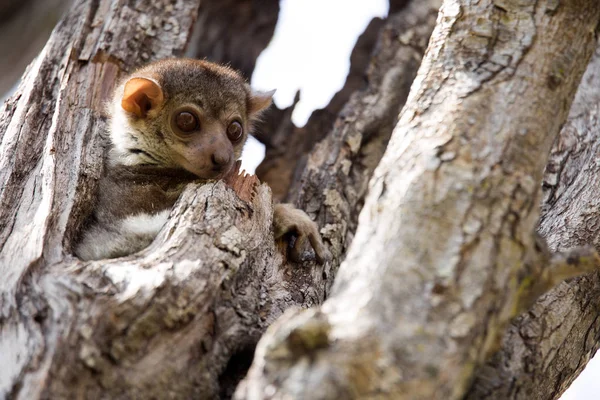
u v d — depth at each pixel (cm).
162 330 621
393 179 602
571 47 649
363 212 614
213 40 1631
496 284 539
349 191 1177
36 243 766
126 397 584
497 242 552
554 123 625
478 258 541
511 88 623
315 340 498
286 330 509
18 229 817
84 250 855
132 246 862
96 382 579
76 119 1040
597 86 1111
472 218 556
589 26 664
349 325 511
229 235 745
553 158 1016
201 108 1073
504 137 595
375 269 545
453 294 525
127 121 1052
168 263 684
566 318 752
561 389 771
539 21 655
